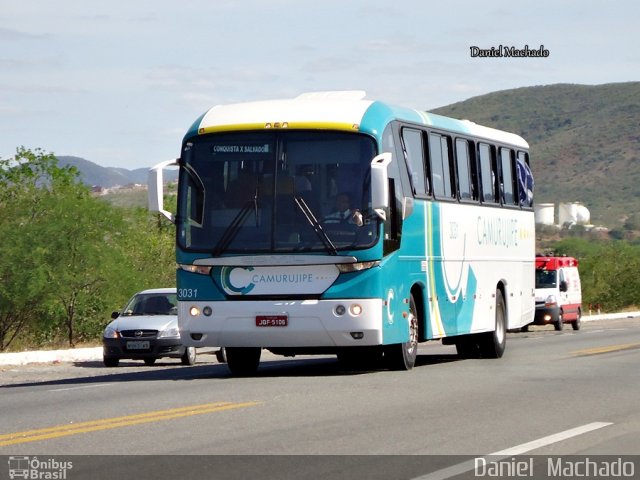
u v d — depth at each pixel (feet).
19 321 336.49
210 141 177.78
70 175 401.70
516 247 248.73
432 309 197.57
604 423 119.44
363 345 173.17
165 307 269.85
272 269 172.86
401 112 189.88
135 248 389.80
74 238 328.90
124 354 252.83
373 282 171.94
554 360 217.97
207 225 175.63
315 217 172.45
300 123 175.42
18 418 124.06
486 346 231.71
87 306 340.18
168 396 145.59
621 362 210.18
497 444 104.53
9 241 318.24
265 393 147.84
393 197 179.32
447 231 205.46
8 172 384.06
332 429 113.39
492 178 234.38
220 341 175.63
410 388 155.12
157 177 176.86
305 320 171.83
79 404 138.00
